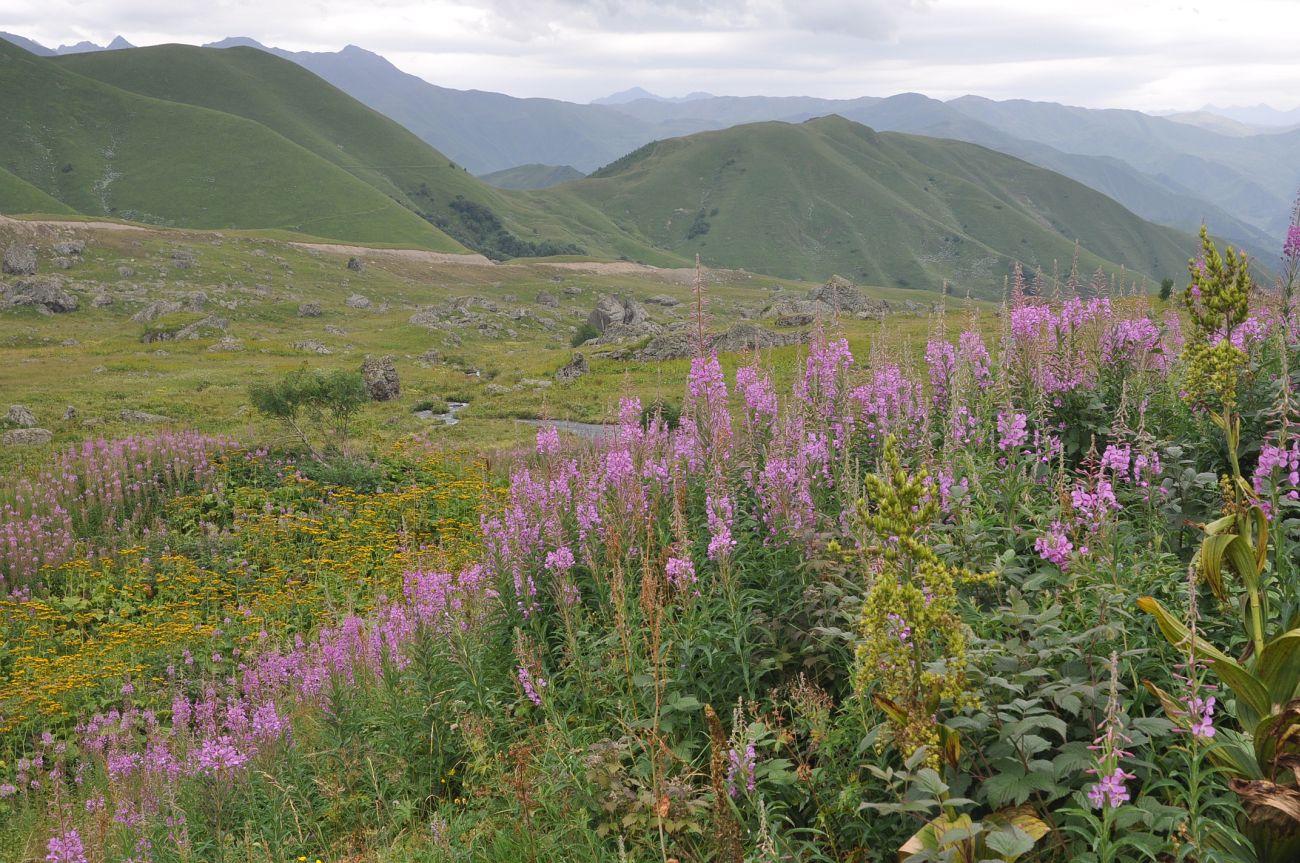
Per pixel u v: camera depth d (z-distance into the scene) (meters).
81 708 12.02
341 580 16.28
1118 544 4.76
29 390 46.81
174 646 13.83
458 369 63.56
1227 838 3.18
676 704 5.16
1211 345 4.70
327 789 6.45
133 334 81.50
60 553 18.53
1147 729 3.46
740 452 7.43
